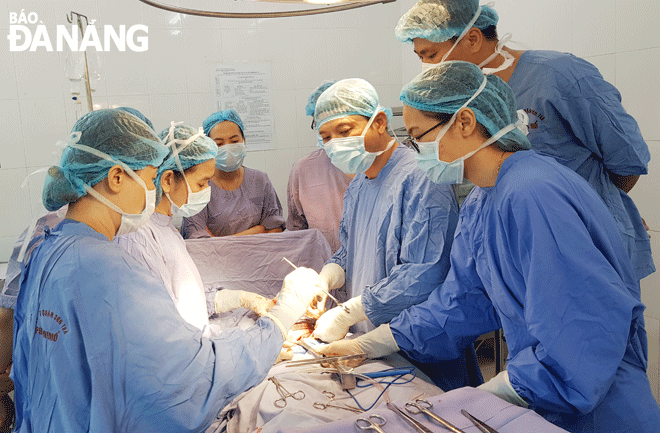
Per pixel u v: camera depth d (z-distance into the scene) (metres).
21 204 3.05
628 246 1.67
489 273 1.17
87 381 0.93
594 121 1.61
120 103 3.22
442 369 1.59
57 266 0.96
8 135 3.01
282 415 1.09
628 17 2.11
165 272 1.43
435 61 1.65
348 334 1.61
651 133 2.08
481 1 2.66
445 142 1.14
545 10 2.52
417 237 1.42
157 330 0.96
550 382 0.98
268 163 3.55
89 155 0.98
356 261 1.71
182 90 3.32
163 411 0.95
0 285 2.50
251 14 1.40
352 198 1.74
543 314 0.98
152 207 1.11
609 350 0.96
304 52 3.51
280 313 1.29
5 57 2.97
